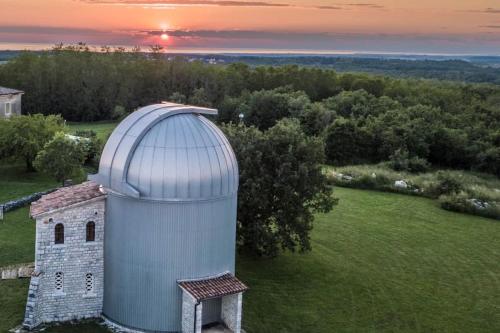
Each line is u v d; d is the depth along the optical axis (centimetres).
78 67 10362
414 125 7912
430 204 5734
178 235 2584
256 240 3500
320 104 9588
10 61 10712
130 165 2558
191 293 2525
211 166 2592
